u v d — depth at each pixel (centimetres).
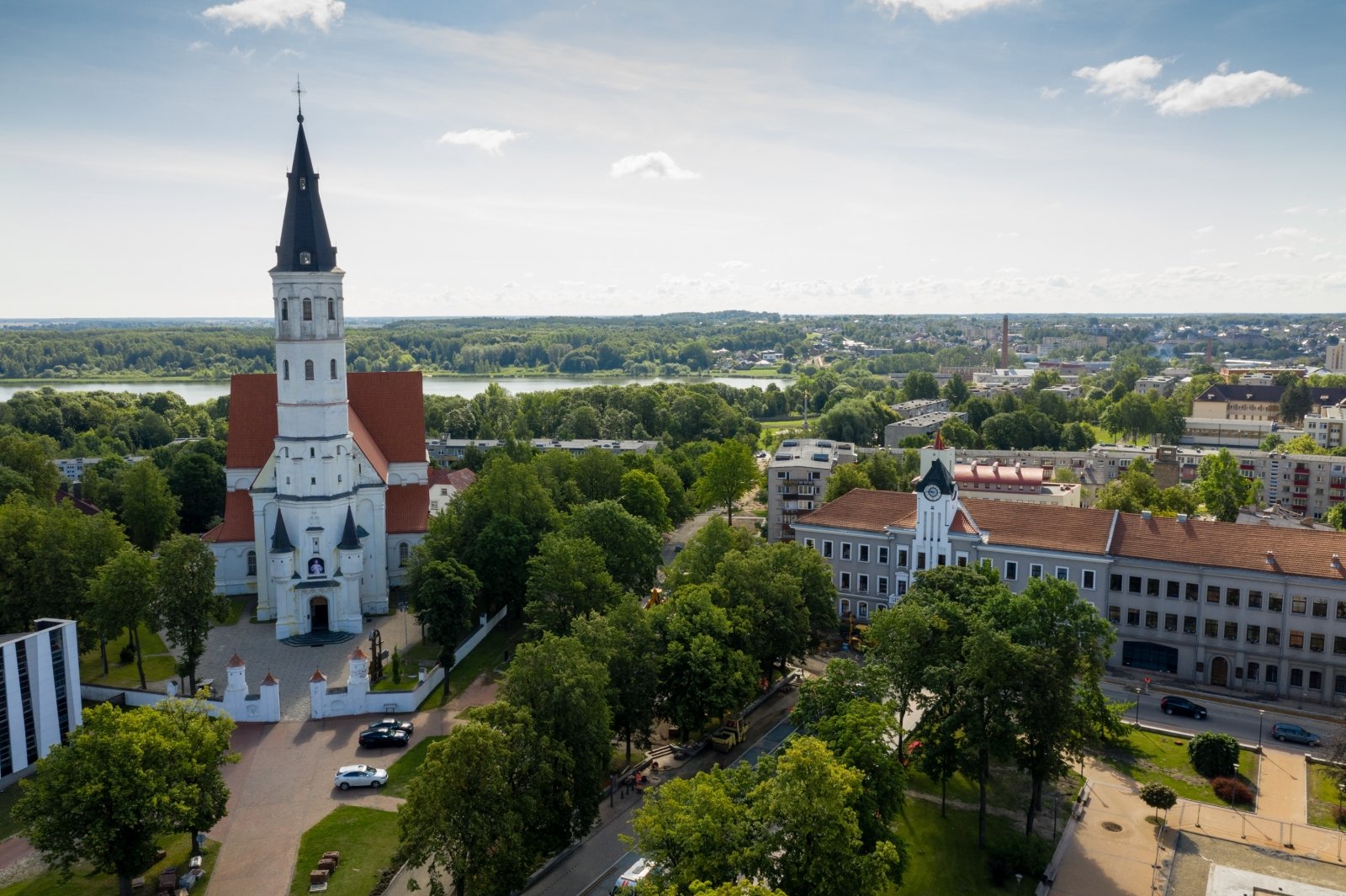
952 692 7525
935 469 11656
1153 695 10175
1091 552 10988
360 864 6875
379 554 12750
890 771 6372
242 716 9288
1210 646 10500
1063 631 7238
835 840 5356
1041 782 7350
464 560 11794
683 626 8781
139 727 6462
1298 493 19888
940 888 6800
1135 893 6744
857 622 12431
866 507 12681
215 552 13162
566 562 10100
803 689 7344
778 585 9900
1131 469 17550
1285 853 7219
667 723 9462
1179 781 8375
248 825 7431
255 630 11944
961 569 9394
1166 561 10644
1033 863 6962
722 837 5322
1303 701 10056
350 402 14125
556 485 15275
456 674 10562
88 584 10175
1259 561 10294
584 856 7062
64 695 8838
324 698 9381
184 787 6425
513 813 6041
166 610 9531
